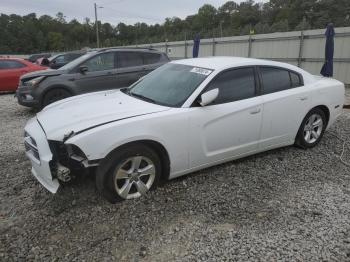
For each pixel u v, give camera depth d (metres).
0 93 13.69
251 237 3.19
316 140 5.63
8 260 2.87
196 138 4.07
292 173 4.65
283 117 4.94
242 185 4.27
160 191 4.04
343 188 4.21
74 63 9.00
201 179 4.41
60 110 4.16
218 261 2.87
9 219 3.49
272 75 4.91
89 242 3.12
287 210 3.67
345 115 8.27
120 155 3.58
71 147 3.43
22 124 7.81
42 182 3.72
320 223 3.42
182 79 4.49
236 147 4.52
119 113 3.83
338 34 15.78
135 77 9.35
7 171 4.71
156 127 3.75
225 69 4.43
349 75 15.68
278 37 18.77
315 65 17.23
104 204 3.73
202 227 3.35
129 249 3.03
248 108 4.46
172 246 3.07
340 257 2.92
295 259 2.89
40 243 3.10
